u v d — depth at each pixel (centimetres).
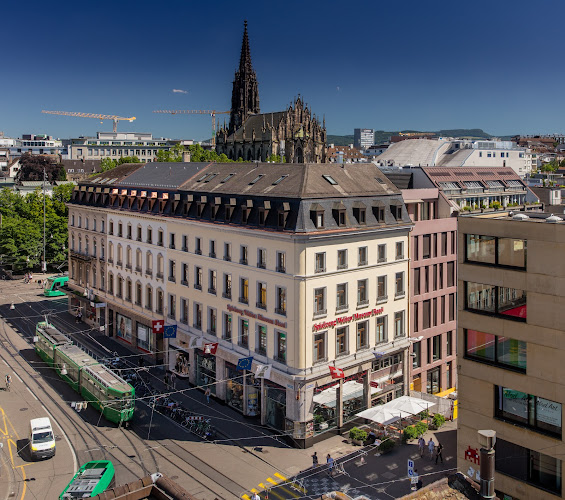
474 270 3250
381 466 4716
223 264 5831
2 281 12012
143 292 7300
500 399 3200
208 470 4622
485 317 3212
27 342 7906
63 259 12650
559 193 9662
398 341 5803
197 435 5253
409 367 5944
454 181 8031
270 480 4478
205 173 6994
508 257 3123
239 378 5716
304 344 5009
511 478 3123
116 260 7906
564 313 2892
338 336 5294
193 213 6341
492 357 3209
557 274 2905
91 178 9400
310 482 4450
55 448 4947
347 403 5391
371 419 4972
